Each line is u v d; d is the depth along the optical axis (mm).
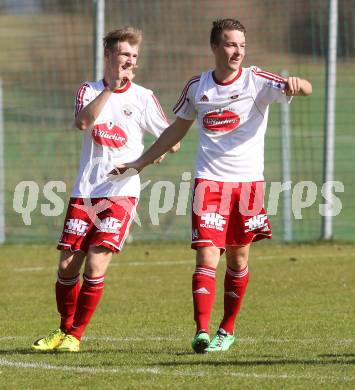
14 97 101438
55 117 85688
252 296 40719
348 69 98562
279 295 40844
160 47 89875
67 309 29156
